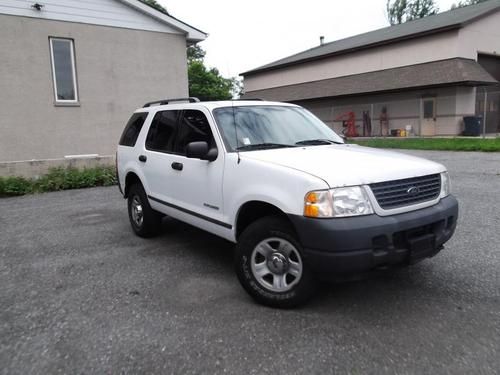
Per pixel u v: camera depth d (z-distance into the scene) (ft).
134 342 9.89
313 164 11.06
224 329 10.39
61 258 16.15
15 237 19.26
